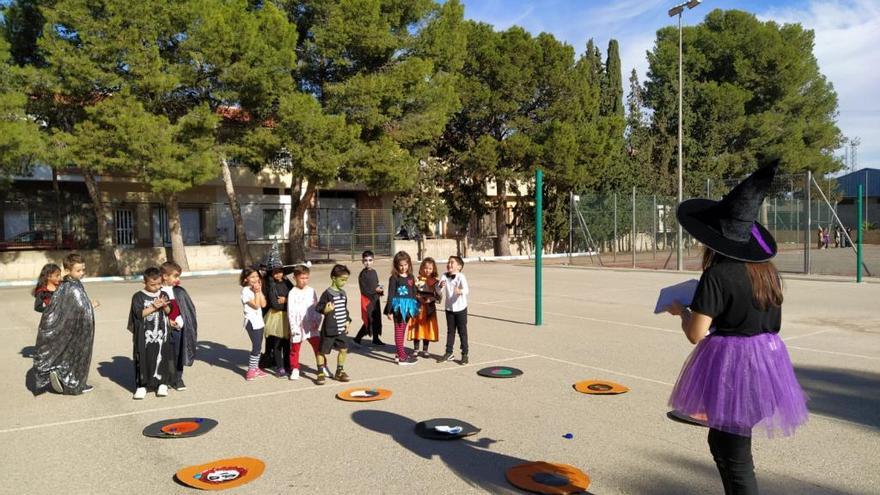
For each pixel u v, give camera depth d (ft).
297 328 26.99
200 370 29.37
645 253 125.70
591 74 146.30
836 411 22.16
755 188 11.63
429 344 35.22
